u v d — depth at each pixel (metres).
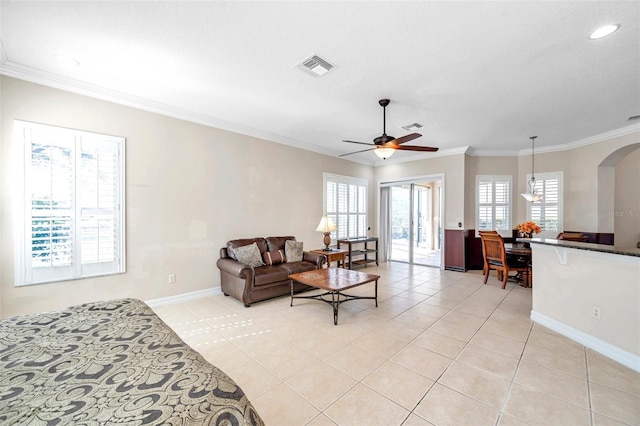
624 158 5.46
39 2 1.85
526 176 6.10
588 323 2.60
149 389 0.96
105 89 3.18
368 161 7.24
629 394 1.90
